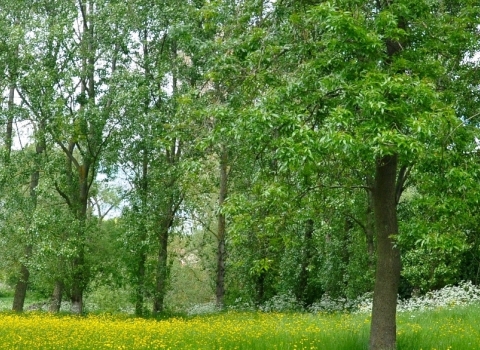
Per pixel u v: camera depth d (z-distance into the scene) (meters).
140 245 25.84
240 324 17.69
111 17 25.70
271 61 11.92
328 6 9.88
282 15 12.12
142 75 25.66
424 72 11.09
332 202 13.55
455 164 9.95
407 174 12.62
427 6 11.17
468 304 19.30
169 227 27.92
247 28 12.60
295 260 29.78
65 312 28.08
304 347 12.22
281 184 11.23
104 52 26.64
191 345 13.24
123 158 26.42
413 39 11.90
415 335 12.97
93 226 28.06
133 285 27.11
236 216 11.75
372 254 27.59
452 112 9.37
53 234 25.64
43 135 25.73
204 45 13.06
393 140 8.79
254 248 15.30
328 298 28.27
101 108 26.06
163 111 25.61
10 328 16.77
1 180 25.98
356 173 12.75
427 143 9.73
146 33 26.94
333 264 28.12
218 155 21.56
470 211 10.46
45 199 27.27
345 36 10.16
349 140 8.75
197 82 25.33
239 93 12.23
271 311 28.67
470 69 12.69
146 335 15.00
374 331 12.02
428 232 9.73
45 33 25.20
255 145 11.07
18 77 25.81
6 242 27.19
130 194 26.42
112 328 16.97
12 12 27.25
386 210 12.15
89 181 29.41
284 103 10.68
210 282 33.78
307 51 11.58
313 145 9.16
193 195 27.08
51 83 25.14
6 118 26.45
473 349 11.55
